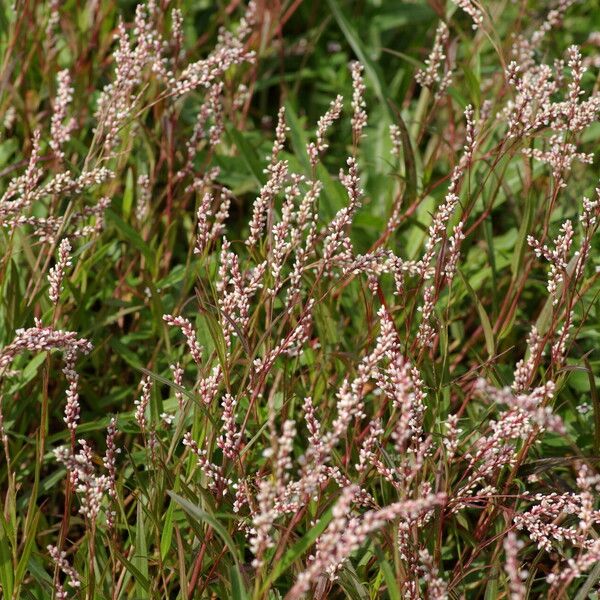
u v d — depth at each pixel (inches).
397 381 122.5
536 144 191.0
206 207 142.7
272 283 147.8
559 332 142.5
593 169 197.0
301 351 145.3
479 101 184.9
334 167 226.1
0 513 124.5
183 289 172.9
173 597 145.6
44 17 218.5
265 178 190.7
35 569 129.6
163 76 166.9
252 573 129.6
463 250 193.6
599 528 140.1
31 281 161.3
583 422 159.9
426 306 135.0
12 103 202.1
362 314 167.9
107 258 185.9
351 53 262.4
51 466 164.2
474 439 150.0
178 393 134.4
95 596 125.7
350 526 105.1
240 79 231.0
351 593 124.4
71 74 213.0
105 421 153.9
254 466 144.3
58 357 166.2
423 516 123.0
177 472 129.8
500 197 196.5
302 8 267.6
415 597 122.4
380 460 137.8
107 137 159.3
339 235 132.8
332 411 152.9
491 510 136.5
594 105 144.6
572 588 140.5
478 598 143.6
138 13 168.4
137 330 181.2
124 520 129.6
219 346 127.2
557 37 250.1
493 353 149.7
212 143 182.4
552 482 147.9
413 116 232.7
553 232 186.5
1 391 151.7
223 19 240.2
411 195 175.0
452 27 252.5
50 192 149.4
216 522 108.7
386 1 263.7
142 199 185.3
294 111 229.3
